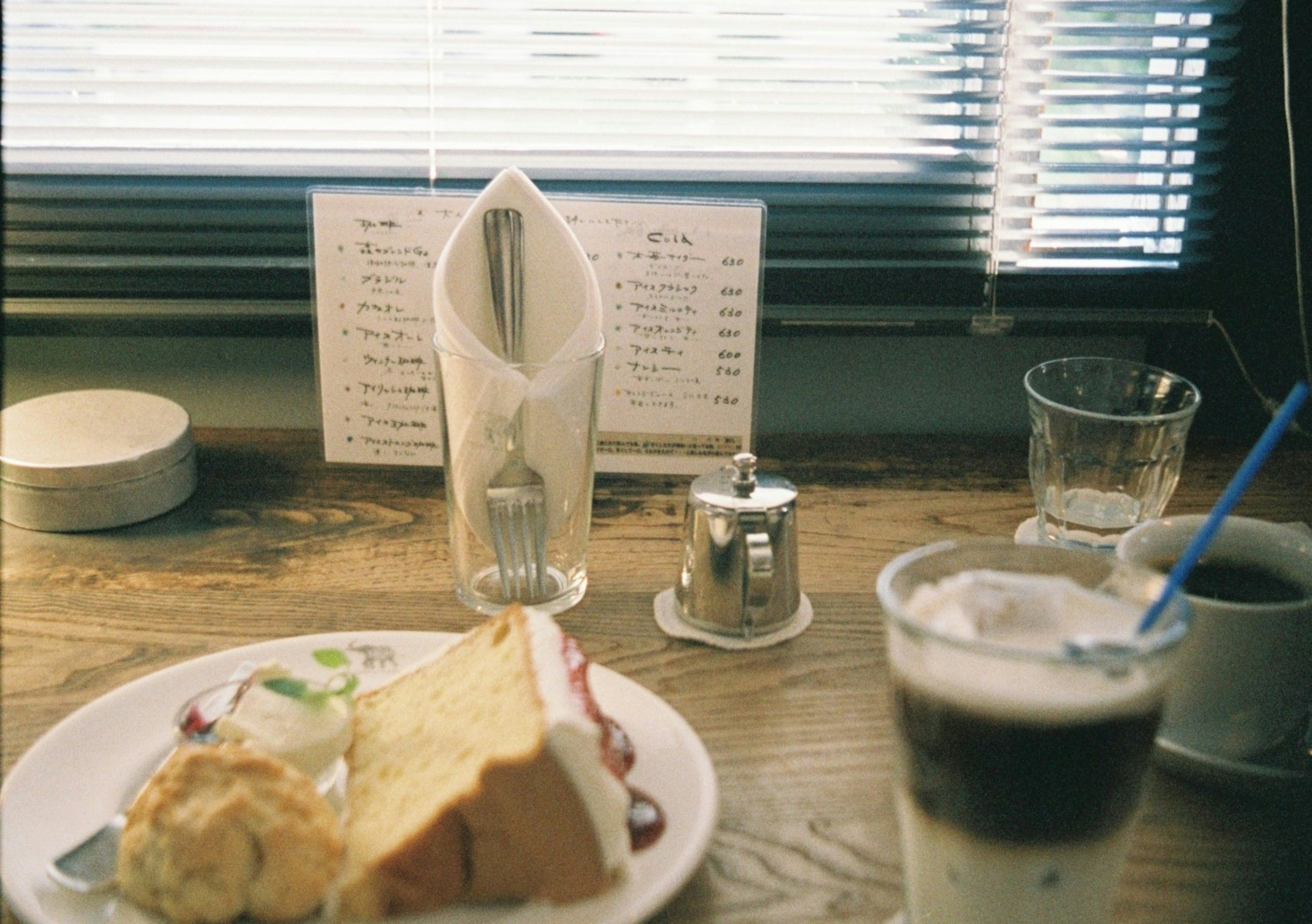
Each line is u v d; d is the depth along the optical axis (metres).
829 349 1.55
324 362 1.36
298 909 0.73
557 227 1.16
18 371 1.54
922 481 1.40
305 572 1.19
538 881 0.75
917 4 1.42
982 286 1.51
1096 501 1.23
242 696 0.90
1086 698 0.63
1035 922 0.69
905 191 1.49
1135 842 0.84
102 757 0.88
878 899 0.80
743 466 1.08
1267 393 1.51
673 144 1.47
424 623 1.11
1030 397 1.24
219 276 1.48
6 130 1.43
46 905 0.74
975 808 0.67
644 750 0.88
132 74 1.44
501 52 1.43
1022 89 1.45
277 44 1.42
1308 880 0.81
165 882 0.73
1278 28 1.42
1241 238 1.49
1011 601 0.69
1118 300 1.52
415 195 1.30
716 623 1.09
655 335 1.33
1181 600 0.68
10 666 1.03
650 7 1.42
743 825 0.86
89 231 1.48
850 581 1.19
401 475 1.41
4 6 1.36
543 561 1.13
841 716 0.99
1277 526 0.96
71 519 1.25
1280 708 0.87
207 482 1.38
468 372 1.09
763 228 1.29
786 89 1.45
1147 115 1.47
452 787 0.77
